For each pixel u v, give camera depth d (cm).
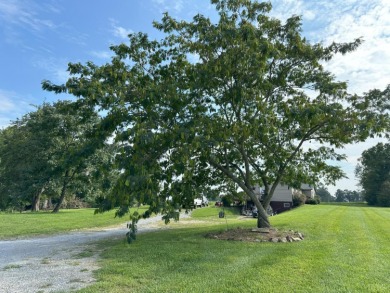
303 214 2242
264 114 1055
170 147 898
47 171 2884
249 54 1015
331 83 1162
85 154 1059
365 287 550
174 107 999
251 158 1336
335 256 791
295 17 1169
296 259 756
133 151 824
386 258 775
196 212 3116
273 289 539
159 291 535
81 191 3131
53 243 1150
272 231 1170
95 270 692
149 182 764
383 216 2136
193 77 1027
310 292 526
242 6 1139
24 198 3055
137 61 1182
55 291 545
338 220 1730
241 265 700
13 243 1162
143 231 1476
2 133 4125
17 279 629
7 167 3372
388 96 1099
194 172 1267
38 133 3017
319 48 1182
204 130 961
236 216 3088
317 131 1251
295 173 1337
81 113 1184
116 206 810
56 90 1012
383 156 6397
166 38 1202
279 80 1190
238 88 1057
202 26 1096
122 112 982
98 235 1391
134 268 691
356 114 1065
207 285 562
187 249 896
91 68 1060
